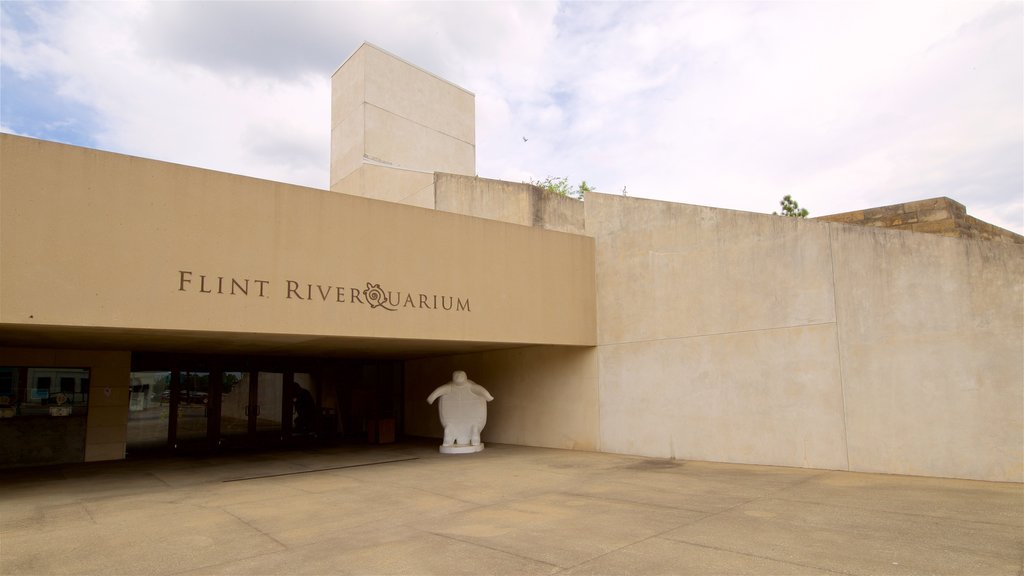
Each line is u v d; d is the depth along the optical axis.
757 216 10.77
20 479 10.86
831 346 9.69
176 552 5.89
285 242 9.62
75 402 13.31
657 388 12.13
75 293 7.90
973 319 8.28
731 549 5.52
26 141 7.79
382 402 19.00
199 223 8.89
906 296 8.92
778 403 10.27
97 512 7.83
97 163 8.22
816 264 9.96
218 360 15.95
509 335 12.06
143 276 8.38
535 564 5.22
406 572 5.11
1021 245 7.92
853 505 7.13
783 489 8.27
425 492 8.85
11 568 5.46
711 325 11.34
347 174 21.41
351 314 10.13
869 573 4.78
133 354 14.65
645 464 11.09
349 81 21.59
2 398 12.55
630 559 5.30
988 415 8.10
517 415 15.20
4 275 7.50
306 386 17.48
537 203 16.05
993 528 5.96
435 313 11.12
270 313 9.34
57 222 7.88
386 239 10.70
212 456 13.91
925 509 6.79
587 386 13.51
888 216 11.55
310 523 7.03
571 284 13.22
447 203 18.02
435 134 22.91
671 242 12.15
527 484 9.30
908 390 8.83
